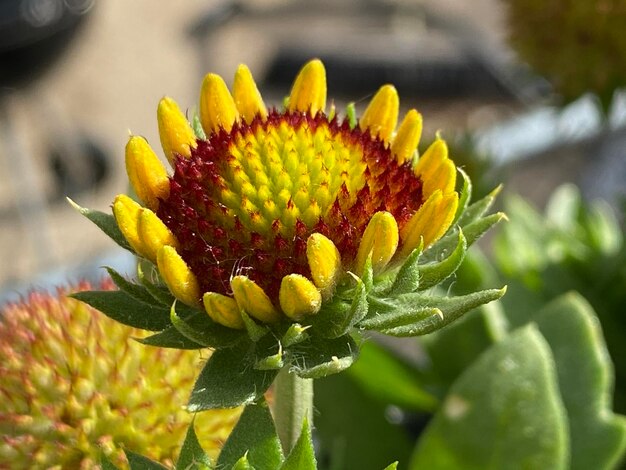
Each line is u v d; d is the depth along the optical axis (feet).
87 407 0.36
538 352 0.46
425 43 1.49
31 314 0.39
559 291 0.63
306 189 0.28
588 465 0.48
